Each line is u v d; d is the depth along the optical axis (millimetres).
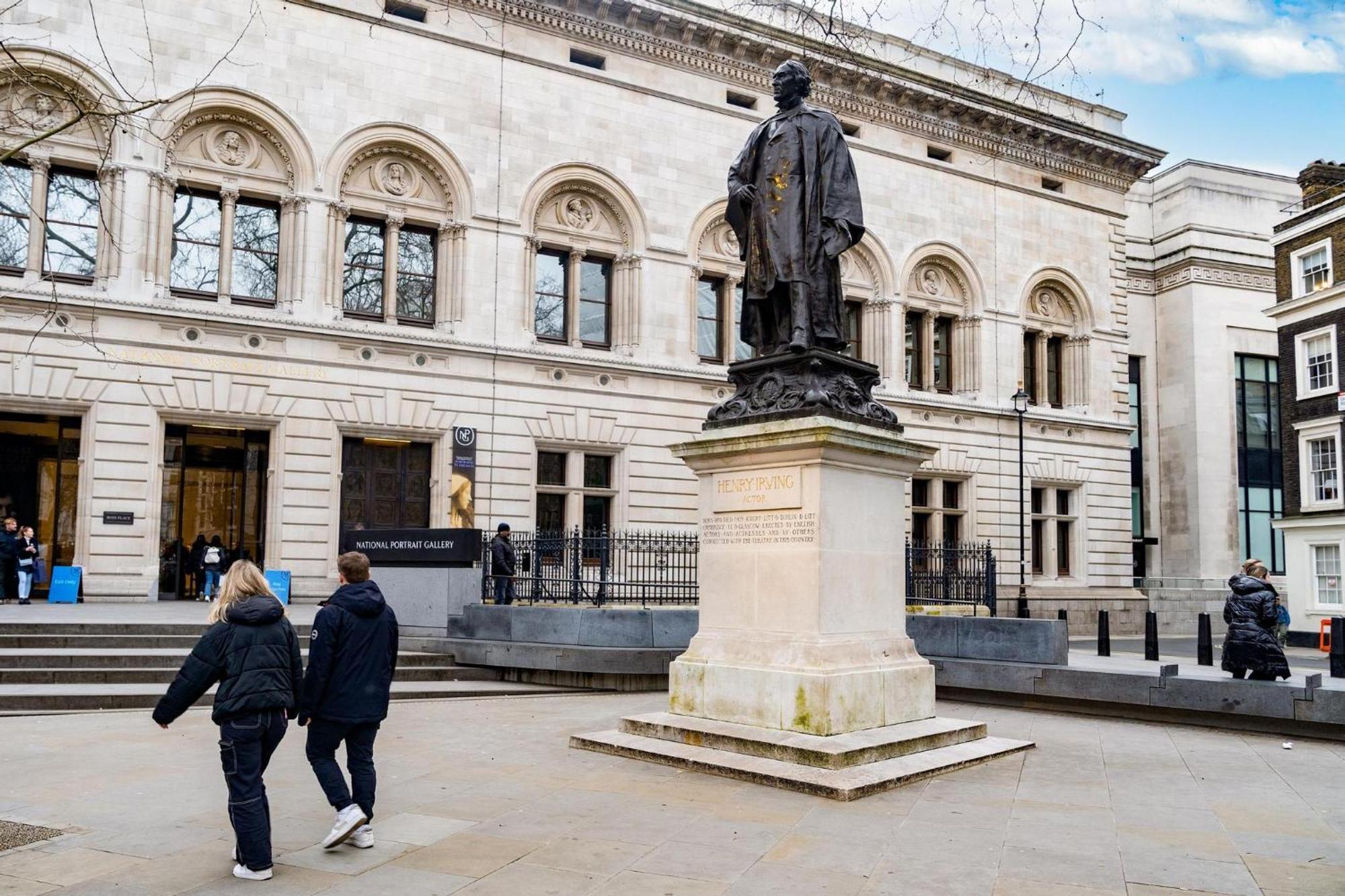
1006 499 41250
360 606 7020
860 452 9906
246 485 28438
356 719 6867
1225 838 7488
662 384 33469
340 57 29047
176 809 8023
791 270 10469
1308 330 36594
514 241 31250
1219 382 50812
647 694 16109
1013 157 42875
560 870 6477
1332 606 34250
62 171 25906
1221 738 12562
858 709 9609
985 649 15891
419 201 30297
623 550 23125
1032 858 6852
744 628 10180
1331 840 7477
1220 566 49625
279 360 27531
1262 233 53000
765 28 35250
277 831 7418
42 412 24953
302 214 28172
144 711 13195
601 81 33219
